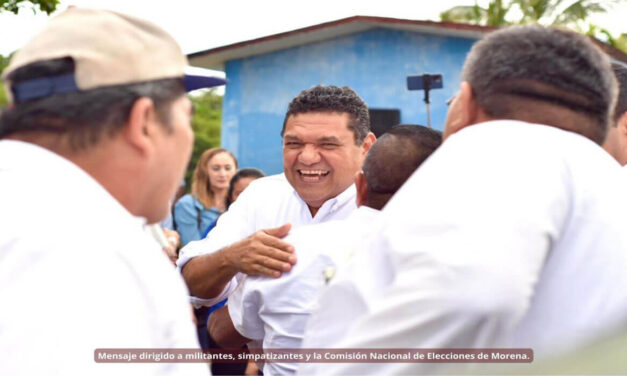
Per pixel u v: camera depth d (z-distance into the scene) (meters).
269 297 1.65
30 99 1.06
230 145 13.82
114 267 0.99
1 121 1.09
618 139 2.12
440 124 12.56
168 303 1.05
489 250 0.91
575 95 1.13
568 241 1.03
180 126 1.14
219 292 2.02
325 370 1.04
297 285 1.63
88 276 0.95
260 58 13.53
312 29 12.45
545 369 0.40
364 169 1.56
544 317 1.02
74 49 1.05
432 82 6.66
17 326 0.91
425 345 0.94
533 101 1.14
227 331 1.93
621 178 1.12
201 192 5.17
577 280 1.02
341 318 1.12
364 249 1.12
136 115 1.07
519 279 0.91
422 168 1.08
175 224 5.18
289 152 2.28
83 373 0.92
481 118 1.18
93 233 0.99
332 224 1.68
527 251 0.93
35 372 0.90
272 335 1.66
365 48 12.86
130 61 1.07
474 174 0.99
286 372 1.65
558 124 1.13
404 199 1.04
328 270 1.36
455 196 0.97
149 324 1.01
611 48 8.23
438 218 0.96
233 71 13.73
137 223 1.08
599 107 1.16
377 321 0.97
